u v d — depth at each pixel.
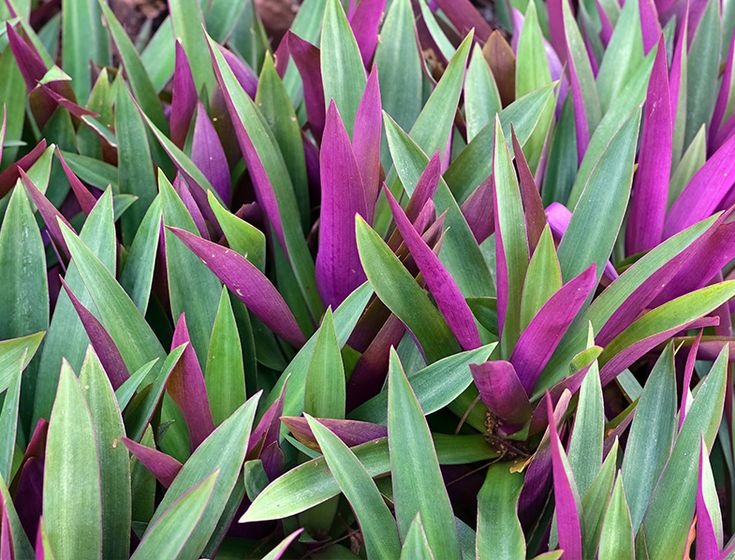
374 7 1.28
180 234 0.94
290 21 1.99
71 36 1.55
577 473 0.90
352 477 0.87
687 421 0.91
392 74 1.28
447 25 1.62
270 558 0.76
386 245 0.97
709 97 1.37
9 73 1.36
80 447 0.79
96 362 0.83
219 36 1.52
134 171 1.24
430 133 1.19
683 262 0.94
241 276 0.99
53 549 0.79
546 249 0.97
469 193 1.17
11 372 0.93
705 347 1.09
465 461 1.02
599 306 1.00
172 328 1.14
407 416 0.86
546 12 1.65
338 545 1.02
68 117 1.34
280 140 1.25
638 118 1.03
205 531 0.84
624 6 1.39
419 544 0.78
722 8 1.50
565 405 0.89
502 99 1.42
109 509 0.86
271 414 0.89
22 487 0.91
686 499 0.90
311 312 1.16
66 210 1.33
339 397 0.95
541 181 1.33
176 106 1.28
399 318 0.98
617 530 0.83
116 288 0.97
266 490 0.87
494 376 0.92
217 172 1.27
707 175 1.17
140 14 2.02
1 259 1.05
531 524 1.04
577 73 1.28
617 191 1.04
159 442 0.97
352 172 0.98
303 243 1.16
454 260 1.10
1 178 1.20
